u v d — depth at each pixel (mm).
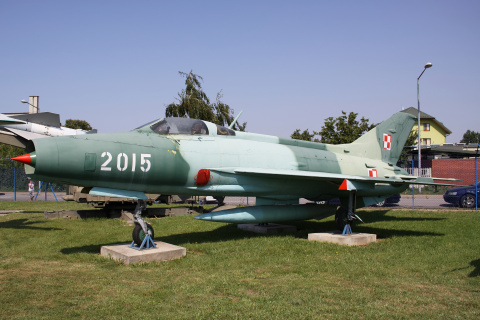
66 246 8656
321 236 9500
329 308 4688
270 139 11453
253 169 9547
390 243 9133
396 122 15055
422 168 31172
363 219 14344
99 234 10336
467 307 4809
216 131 10062
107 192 7914
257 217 9805
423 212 16594
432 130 59000
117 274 6211
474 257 7566
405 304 4898
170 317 4387
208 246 8633
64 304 4785
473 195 18453
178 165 8648
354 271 6496
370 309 4676
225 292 5309
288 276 6199
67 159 7246
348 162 12688
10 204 21125
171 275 6203
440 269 6684
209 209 16688
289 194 10914
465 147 50219
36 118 17828
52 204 21141
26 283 5664
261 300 4961
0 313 4469
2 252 7988
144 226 7746
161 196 16906
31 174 7402
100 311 4551
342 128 33594
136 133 8727
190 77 27312
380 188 12234
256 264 7008
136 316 4410
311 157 11523
